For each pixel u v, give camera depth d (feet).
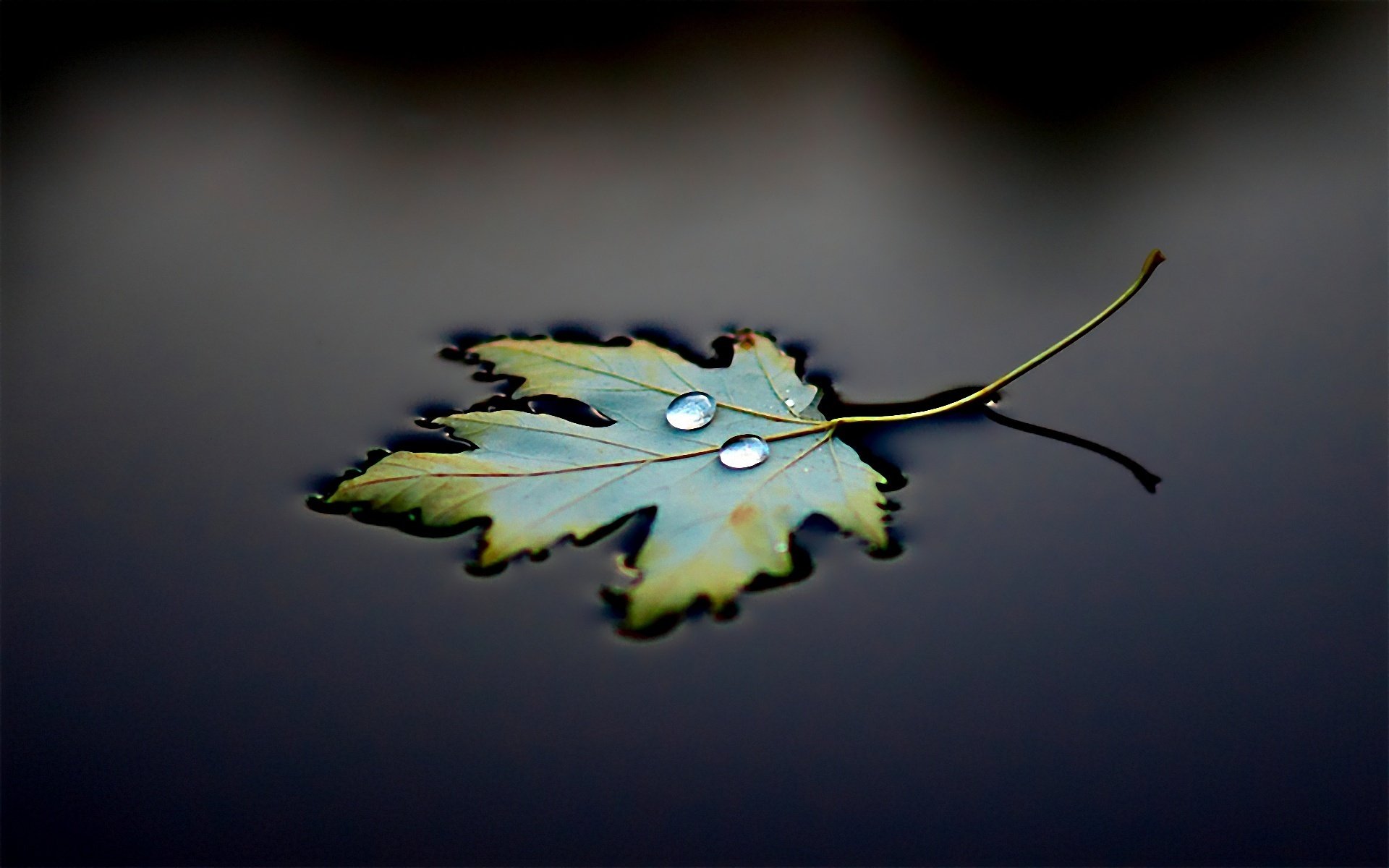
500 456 2.44
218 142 2.78
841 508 2.43
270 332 2.59
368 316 2.60
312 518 2.45
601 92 2.85
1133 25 2.92
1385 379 2.52
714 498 2.43
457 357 2.56
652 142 2.79
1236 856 2.30
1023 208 2.69
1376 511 2.44
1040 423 2.51
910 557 2.42
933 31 2.93
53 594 2.40
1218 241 2.64
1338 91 2.80
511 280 2.64
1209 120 2.78
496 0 3.03
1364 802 2.32
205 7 2.94
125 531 2.44
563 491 2.43
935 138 2.78
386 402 2.52
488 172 2.75
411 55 2.90
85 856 2.30
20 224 2.68
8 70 2.84
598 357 2.52
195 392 2.53
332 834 2.31
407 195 2.73
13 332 2.58
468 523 2.43
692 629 2.39
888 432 2.50
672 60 2.90
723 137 2.79
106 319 2.59
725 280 2.63
